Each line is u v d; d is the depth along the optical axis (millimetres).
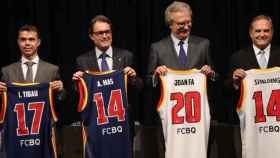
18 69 6449
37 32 6500
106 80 6316
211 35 7461
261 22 6285
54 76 6453
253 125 6344
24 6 7469
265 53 6391
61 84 6344
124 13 7469
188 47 6391
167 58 6371
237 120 7223
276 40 7461
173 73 6301
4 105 6340
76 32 7484
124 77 6301
